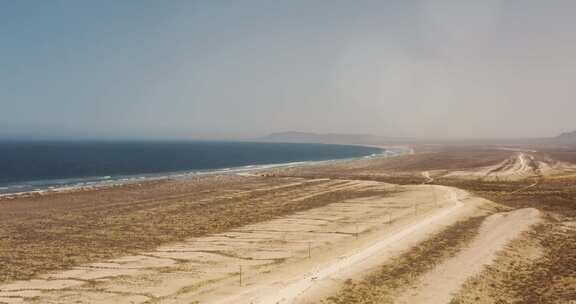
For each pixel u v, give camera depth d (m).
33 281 35.69
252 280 35.56
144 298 31.98
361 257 39.31
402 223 55.72
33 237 49.97
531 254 42.94
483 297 32.66
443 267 37.94
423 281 34.88
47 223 57.12
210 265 39.91
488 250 42.50
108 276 36.91
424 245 43.81
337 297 30.91
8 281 35.66
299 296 30.50
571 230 52.25
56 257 42.38
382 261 38.38
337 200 76.44
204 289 33.66
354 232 51.56
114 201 74.50
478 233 49.44
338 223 56.84
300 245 46.25
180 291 33.28
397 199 76.06
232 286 34.19
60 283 35.22
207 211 66.00
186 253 43.84
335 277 34.09
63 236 50.53
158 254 43.53
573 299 31.52
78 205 70.25
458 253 41.88
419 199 75.06
